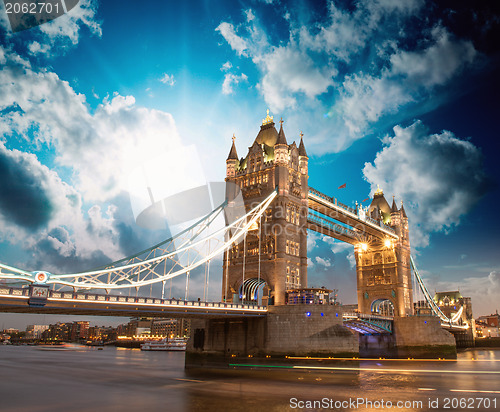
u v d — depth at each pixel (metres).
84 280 50.41
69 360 117.06
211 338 77.50
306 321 69.00
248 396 41.44
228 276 86.69
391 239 129.25
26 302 43.38
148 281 56.84
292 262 82.00
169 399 40.19
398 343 108.94
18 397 43.00
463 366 82.31
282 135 86.56
